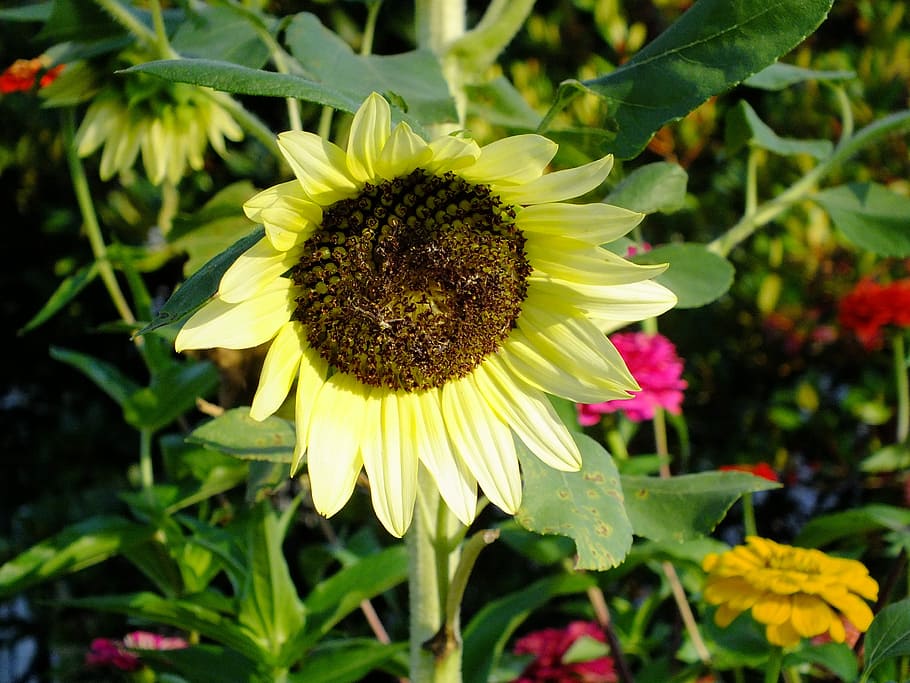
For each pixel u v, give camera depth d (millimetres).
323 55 475
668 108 430
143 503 618
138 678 671
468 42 542
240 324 397
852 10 1346
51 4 646
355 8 1410
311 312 410
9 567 595
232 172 1428
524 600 640
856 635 585
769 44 422
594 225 397
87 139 655
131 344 1599
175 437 653
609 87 443
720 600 502
